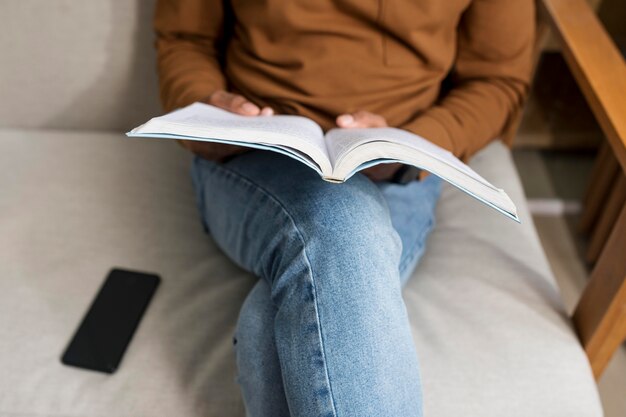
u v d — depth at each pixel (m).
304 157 0.52
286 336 0.56
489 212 0.88
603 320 0.69
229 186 0.72
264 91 0.80
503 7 0.78
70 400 0.66
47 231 0.84
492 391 0.66
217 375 0.68
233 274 0.80
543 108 1.40
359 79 0.78
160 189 0.92
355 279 0.56
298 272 0.57
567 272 1.24
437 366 0.68
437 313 0.74
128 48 0.95
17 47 0.95
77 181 0.92
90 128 1.05
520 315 0.73
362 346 0.54
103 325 0.73
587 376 0.68
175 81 0.82
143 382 0.68
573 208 1.37
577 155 1.52
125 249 0.83
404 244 0.74
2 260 0.80
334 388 0.53
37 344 0.71
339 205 0.60
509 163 0.97
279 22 0.76
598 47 0.82
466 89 0.84
